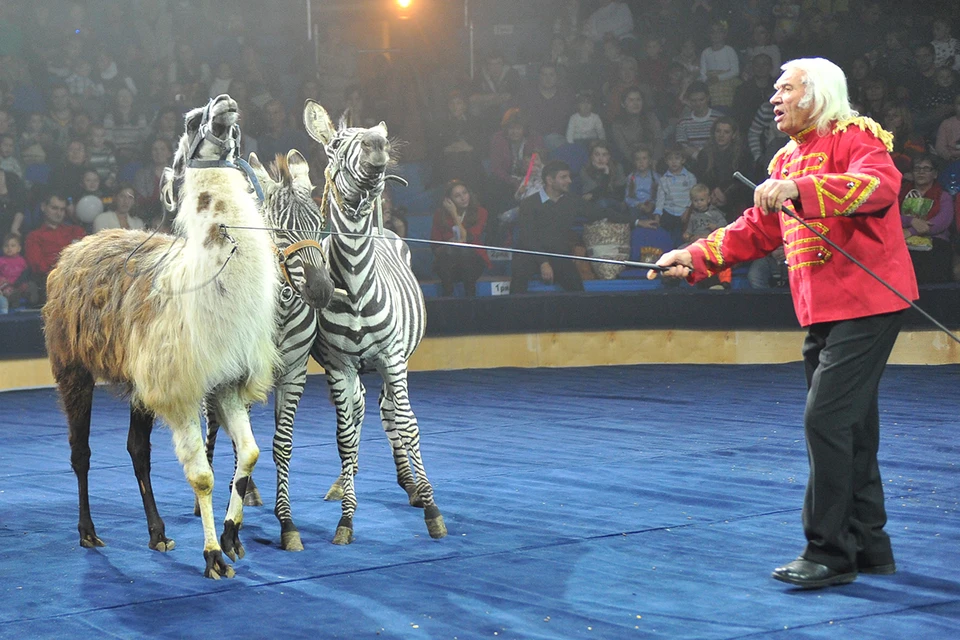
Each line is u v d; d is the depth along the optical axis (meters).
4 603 4.21
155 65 14.83
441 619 3.88
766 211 3.98
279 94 14.72
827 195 3.88
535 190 12.89
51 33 14.62
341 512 5.71
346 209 5.07
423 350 12.07
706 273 4.54
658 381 10.73
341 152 5.02
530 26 15.80
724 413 8.77
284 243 4.88
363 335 5.19
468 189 12.95
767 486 6.07
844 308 4.10
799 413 8.65
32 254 12.08
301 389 5.23
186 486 6.53
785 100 4.21
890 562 4.30
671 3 15.09
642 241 13.02
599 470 6.64
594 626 3.77
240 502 4.74
